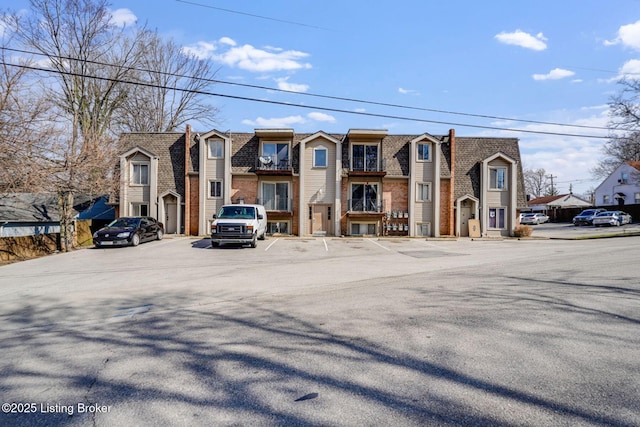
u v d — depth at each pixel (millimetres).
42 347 4910
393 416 3051
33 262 15273
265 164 27844
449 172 29094
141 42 30016
